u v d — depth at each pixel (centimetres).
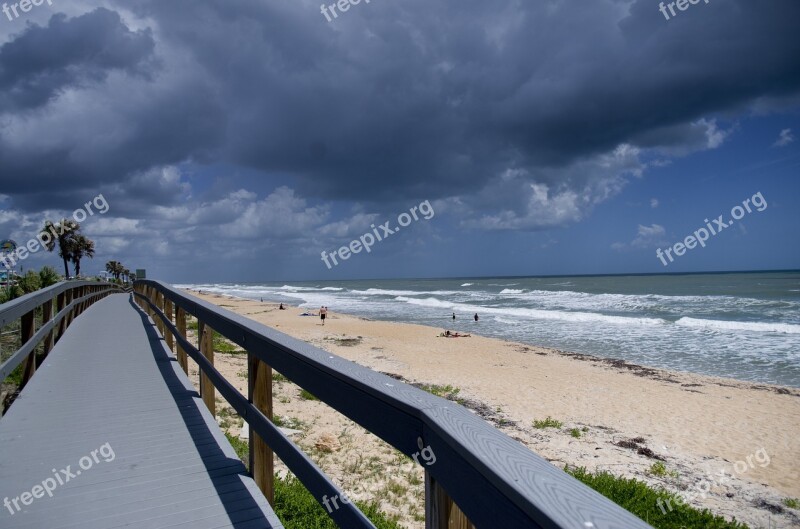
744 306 3984
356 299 6538
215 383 353
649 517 546
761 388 1470
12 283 1544
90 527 234
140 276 1711
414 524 507
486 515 92
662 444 990
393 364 1812
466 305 4881
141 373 538
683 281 9269
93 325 969
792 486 795
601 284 8781
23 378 478
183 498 262
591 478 642
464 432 106
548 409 1225
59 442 339
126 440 343
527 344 2392
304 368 206
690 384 1516
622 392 1402
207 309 381
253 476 272
